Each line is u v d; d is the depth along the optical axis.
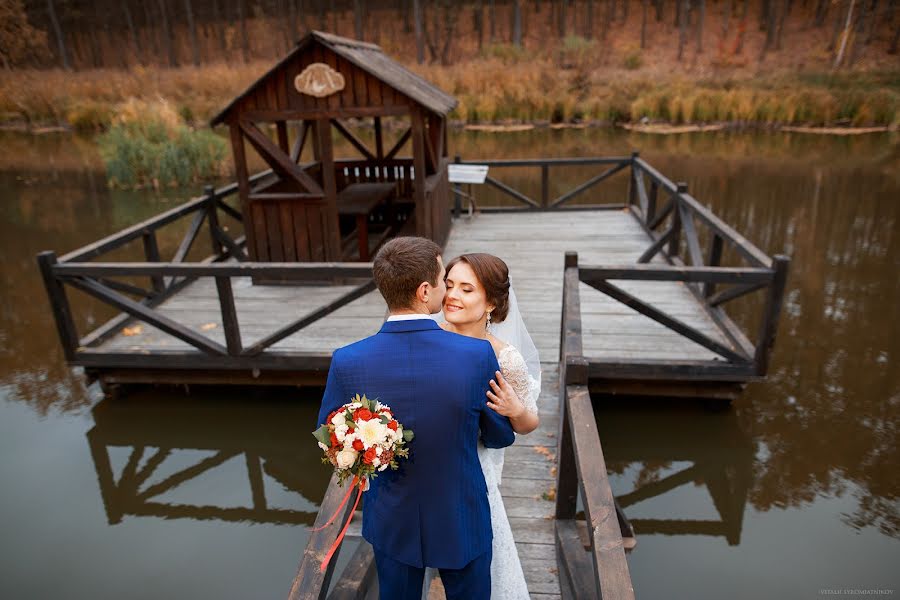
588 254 8.01
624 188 13.34
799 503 4.20
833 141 18.44
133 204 12.47
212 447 5.07
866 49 28.61
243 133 6.14
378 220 9.33
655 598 3.45
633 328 5.56
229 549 3.96
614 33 34.53
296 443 5.08
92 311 7.65
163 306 6.33
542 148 18.30
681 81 24.62
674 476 4.55
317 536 1.90
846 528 3.96
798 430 4.96
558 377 4.75
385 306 6.18
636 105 22.84
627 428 5.02
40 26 38.44
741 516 4.11
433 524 1.56
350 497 2.04
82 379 6.04
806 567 3.65
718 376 4.66
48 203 12.57
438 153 7.69
